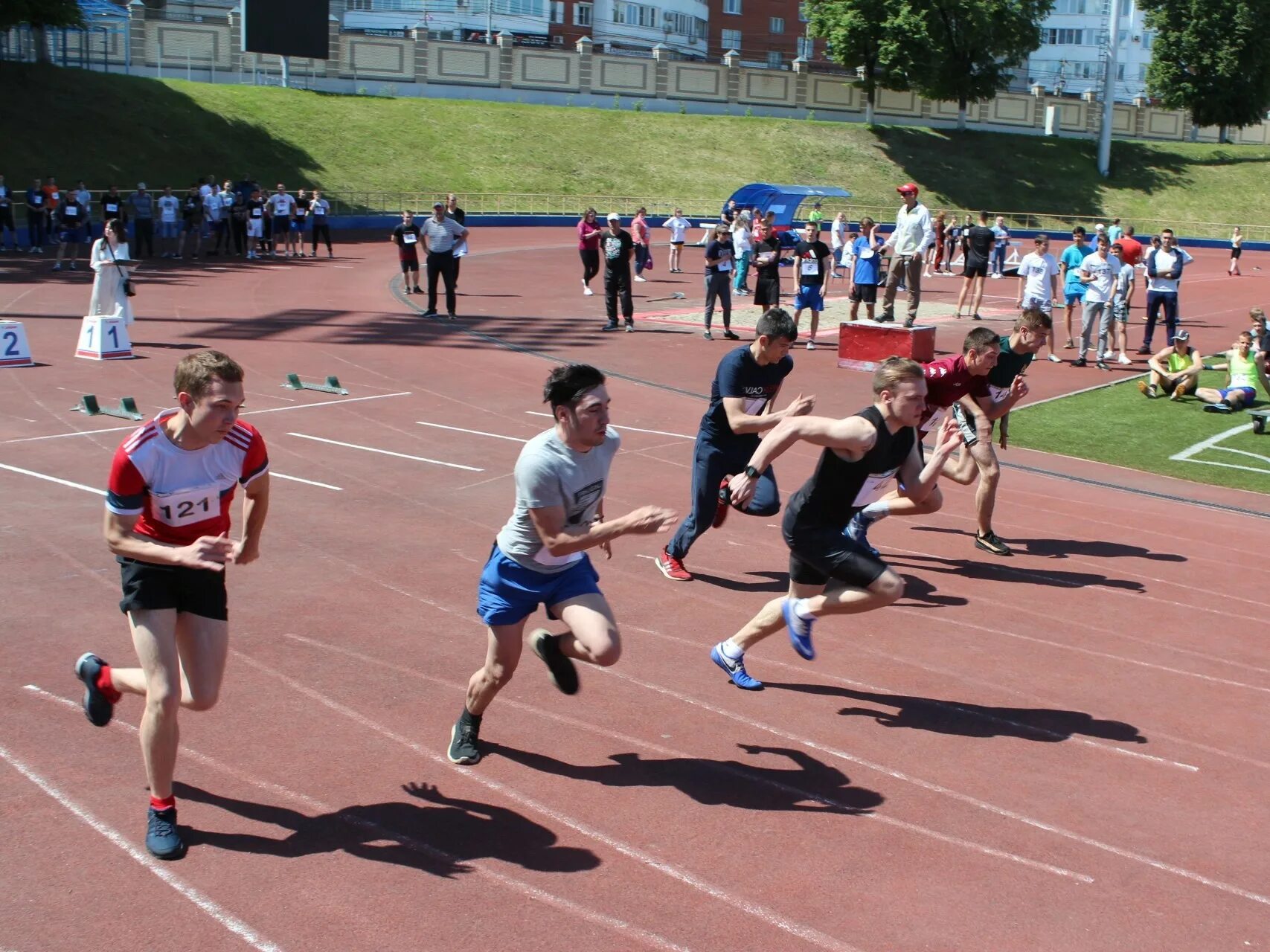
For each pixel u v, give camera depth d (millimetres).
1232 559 9195
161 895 4129
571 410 4602
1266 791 5258
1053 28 92250
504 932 3969
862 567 5609
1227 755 5625
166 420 4324
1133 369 18656
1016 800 5070
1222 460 13062
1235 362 15766
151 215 30562
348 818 4703
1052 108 64500
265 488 4617
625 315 20281
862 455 5586
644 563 8266
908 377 5527
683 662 6512
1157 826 4898
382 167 45125
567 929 3998
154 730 4289
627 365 16906
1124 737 5781
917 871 4461
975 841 4707
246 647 6473
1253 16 61781
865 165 55219
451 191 45188
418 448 11469
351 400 13664
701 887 4293
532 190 47125
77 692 5828
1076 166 58844
